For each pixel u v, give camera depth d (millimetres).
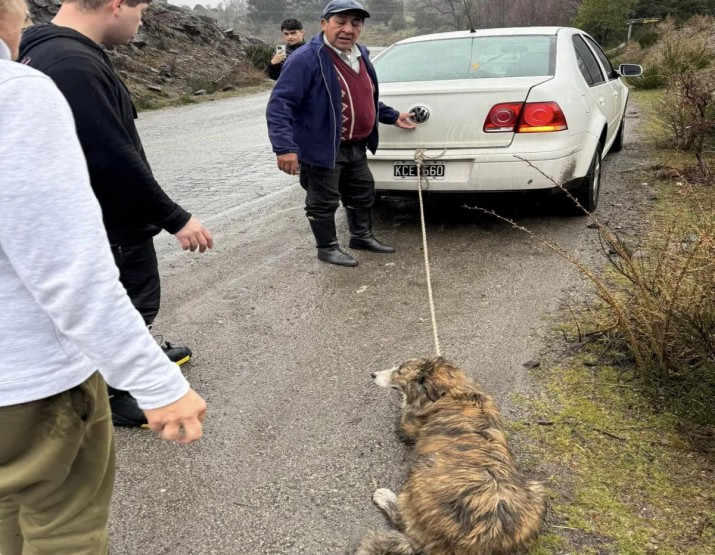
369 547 2131
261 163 9383
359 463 2795
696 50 14734
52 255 1252
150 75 22250
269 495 2619
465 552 1885
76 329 1290
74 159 1300
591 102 5570
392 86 5203
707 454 2713
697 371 3043
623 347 3520
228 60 27938
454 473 2096
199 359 3732
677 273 3188
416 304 4328
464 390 2688
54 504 1552
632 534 2322
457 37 5805
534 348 3641
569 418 2990
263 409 3219
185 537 2414
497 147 4906
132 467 2814
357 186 5113
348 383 3428
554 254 5023
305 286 4727
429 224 5988
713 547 2246
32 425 1391
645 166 7457
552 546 2281
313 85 4449
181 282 4914
